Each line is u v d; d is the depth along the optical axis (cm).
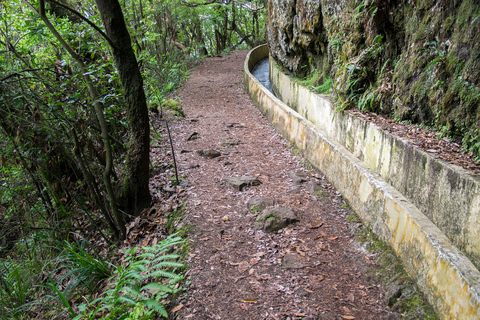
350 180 427
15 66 475
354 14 509
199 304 284
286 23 880
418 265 277
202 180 528
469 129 295
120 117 535
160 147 672
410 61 388
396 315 264
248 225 402
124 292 308
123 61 414
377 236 350
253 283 307
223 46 2459
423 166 298
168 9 1523
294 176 522
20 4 480
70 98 414
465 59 302
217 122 852
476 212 231
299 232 384
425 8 370
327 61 693
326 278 312
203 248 359
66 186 466
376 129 387
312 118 651
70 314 323
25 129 398
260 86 1001
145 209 476
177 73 1348
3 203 498
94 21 552
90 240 475
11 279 423
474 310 209
